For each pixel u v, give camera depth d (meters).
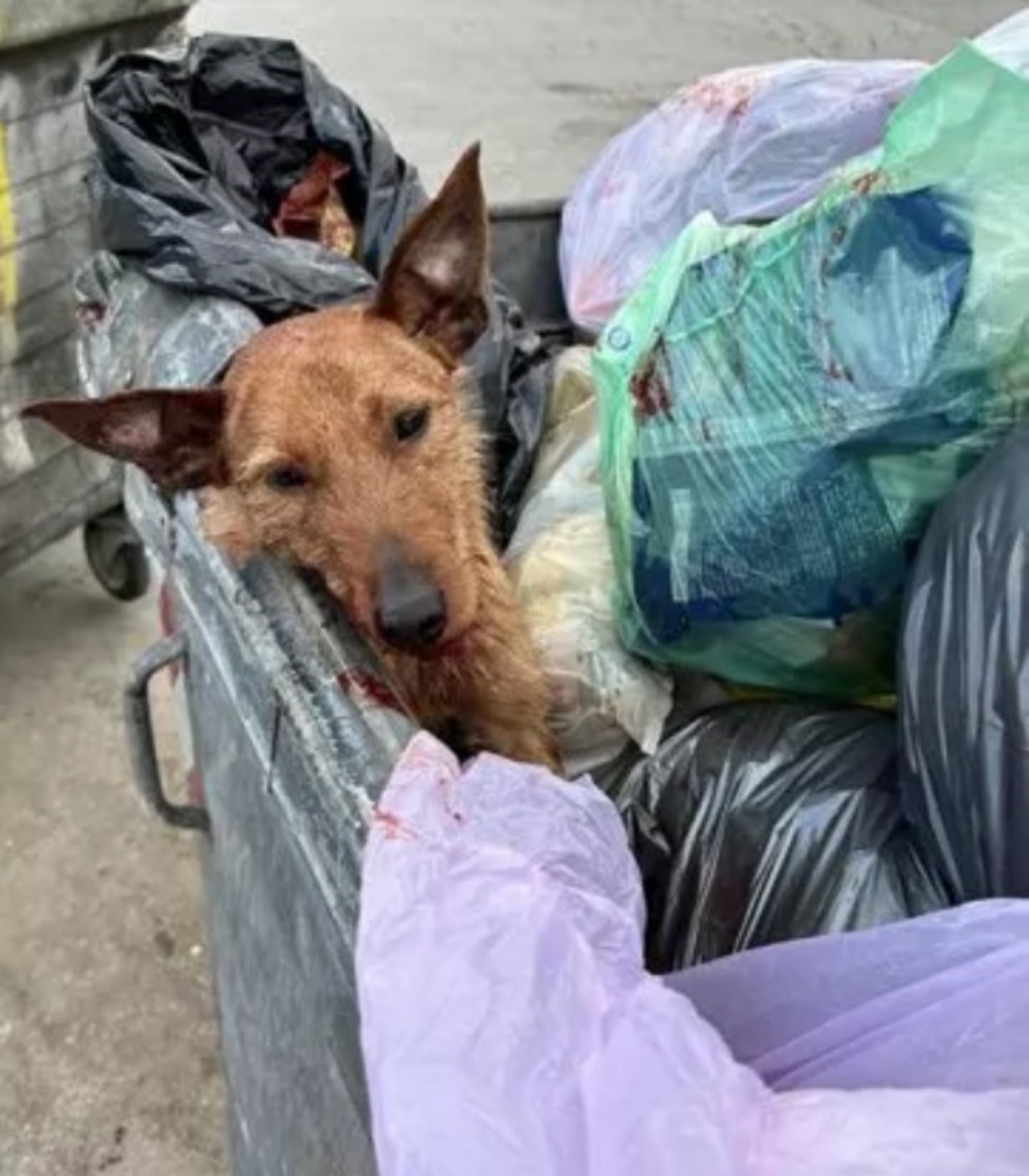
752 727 1.73
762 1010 1.09
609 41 6.65
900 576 1.64
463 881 1.00
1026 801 1.29
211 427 1.80
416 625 1.74
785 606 1.69
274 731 1.37
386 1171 0.91
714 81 2.36
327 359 1.82
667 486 1.68
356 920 1.15
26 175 2.92
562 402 2.30
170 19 3.04
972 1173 0.85
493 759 1.15
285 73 2.31
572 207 2.47
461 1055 0.91
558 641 1.91
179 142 2.23
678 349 1.67
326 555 1.78
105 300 2.08
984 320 1.53
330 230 2.31
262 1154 1.85
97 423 1.75
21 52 2.80
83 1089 2.67
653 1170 0.85
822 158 2.20
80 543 3.89
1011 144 1.52
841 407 1.57
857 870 1.51
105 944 2.91
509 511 2.22
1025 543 1.37
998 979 1.01
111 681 3.47
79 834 3.12
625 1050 0.89
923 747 1.41
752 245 1.66
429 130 5.68
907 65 2.30
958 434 1.56
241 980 1.77
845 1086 1.03
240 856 1.65
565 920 0.96
